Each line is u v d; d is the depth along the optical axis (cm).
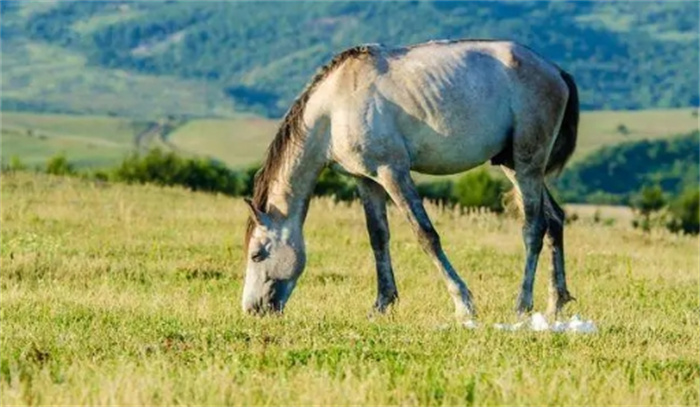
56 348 1432
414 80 1708
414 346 1462
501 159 1798
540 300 2048
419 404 1207
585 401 1212
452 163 1744
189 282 2209
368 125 1700
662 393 1252
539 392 1223
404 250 2728
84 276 2227
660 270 2508
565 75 1808
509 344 1481
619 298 2073
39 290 1989
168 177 6419
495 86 1736
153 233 2864
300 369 1312
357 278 2277
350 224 3159
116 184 3975
